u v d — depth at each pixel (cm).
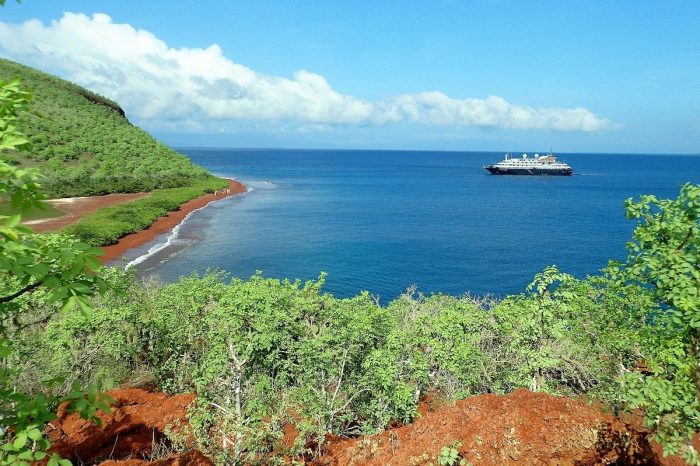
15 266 328
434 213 8644
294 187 13475
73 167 8762
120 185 8569
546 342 1223
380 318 1471
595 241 6100
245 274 4281
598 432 765
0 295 756
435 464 753
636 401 707
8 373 459
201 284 1753
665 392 677
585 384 1437
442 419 869
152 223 6147
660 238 752
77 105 12875
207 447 919
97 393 431
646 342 886
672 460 780
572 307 1194
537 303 1173
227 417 968
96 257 359
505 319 1355
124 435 980
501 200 10994
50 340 1205
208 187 10106
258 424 957
